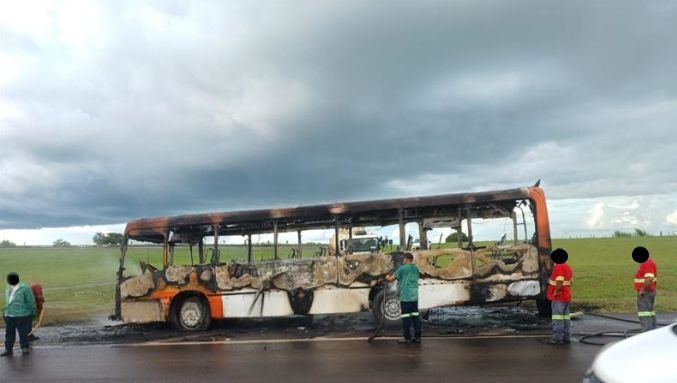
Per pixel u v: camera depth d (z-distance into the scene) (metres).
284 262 14.47
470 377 8.27
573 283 23.55
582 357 9.36
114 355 11.62
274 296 14.41
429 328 13.62
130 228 15.33
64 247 103.69
